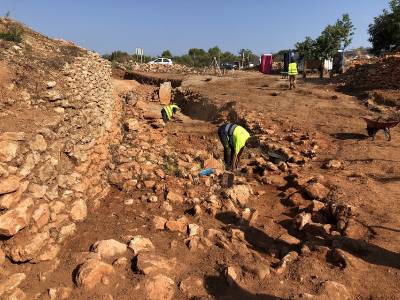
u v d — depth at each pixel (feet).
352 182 25.98
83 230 18.31
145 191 25.08
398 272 15.99
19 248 14.33
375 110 50.52
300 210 23.00
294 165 30.94
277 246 19.10
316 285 15.15
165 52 190.90
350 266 16.35
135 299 14.07
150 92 79.20
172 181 26.37
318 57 91.09
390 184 25.46
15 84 20.97
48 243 15.72
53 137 20.08
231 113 53.42
